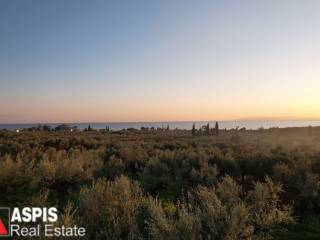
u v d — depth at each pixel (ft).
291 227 28.84
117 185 30.27
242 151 78.43
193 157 61.26
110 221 23.34
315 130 222.69
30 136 135.23
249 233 21.38
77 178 44.11
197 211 23.32
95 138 139.64
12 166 43.29
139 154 68.13
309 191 35.68
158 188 44.09
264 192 31.09
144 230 22.86
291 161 54.29
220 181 45.01
